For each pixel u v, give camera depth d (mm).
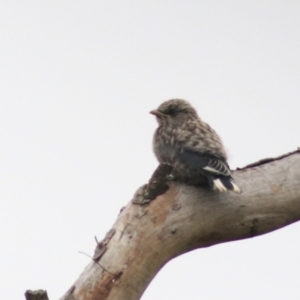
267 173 12930
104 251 12102
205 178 12344
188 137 13023
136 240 12156
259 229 12742
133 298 12117
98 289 11953
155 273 12359
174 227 12258
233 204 12469
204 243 12688
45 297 10469
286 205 12797
